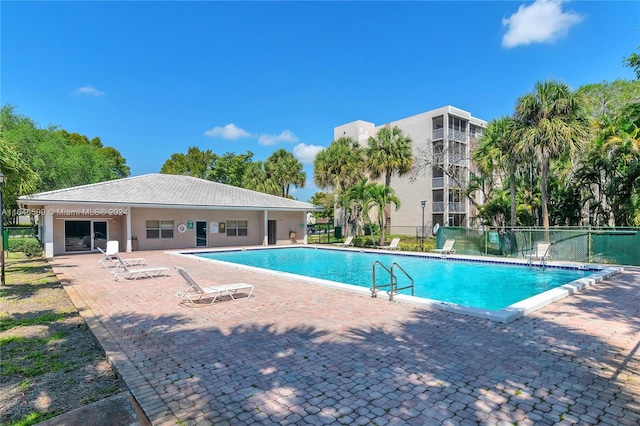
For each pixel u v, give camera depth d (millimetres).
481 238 18375
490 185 25500
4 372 4422
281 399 3576
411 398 3561
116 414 3174
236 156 50844
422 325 6098
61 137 34844
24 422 3277
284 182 41625
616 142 16453
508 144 18453
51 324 6531
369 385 3865
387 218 39719
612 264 13656
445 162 29453
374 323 6250
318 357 4699
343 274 15094
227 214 25953
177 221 23781
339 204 31203
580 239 14891
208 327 6113
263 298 8328
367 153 28750
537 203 22062
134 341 5395
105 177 39750
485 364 4402
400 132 27969
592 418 3168
